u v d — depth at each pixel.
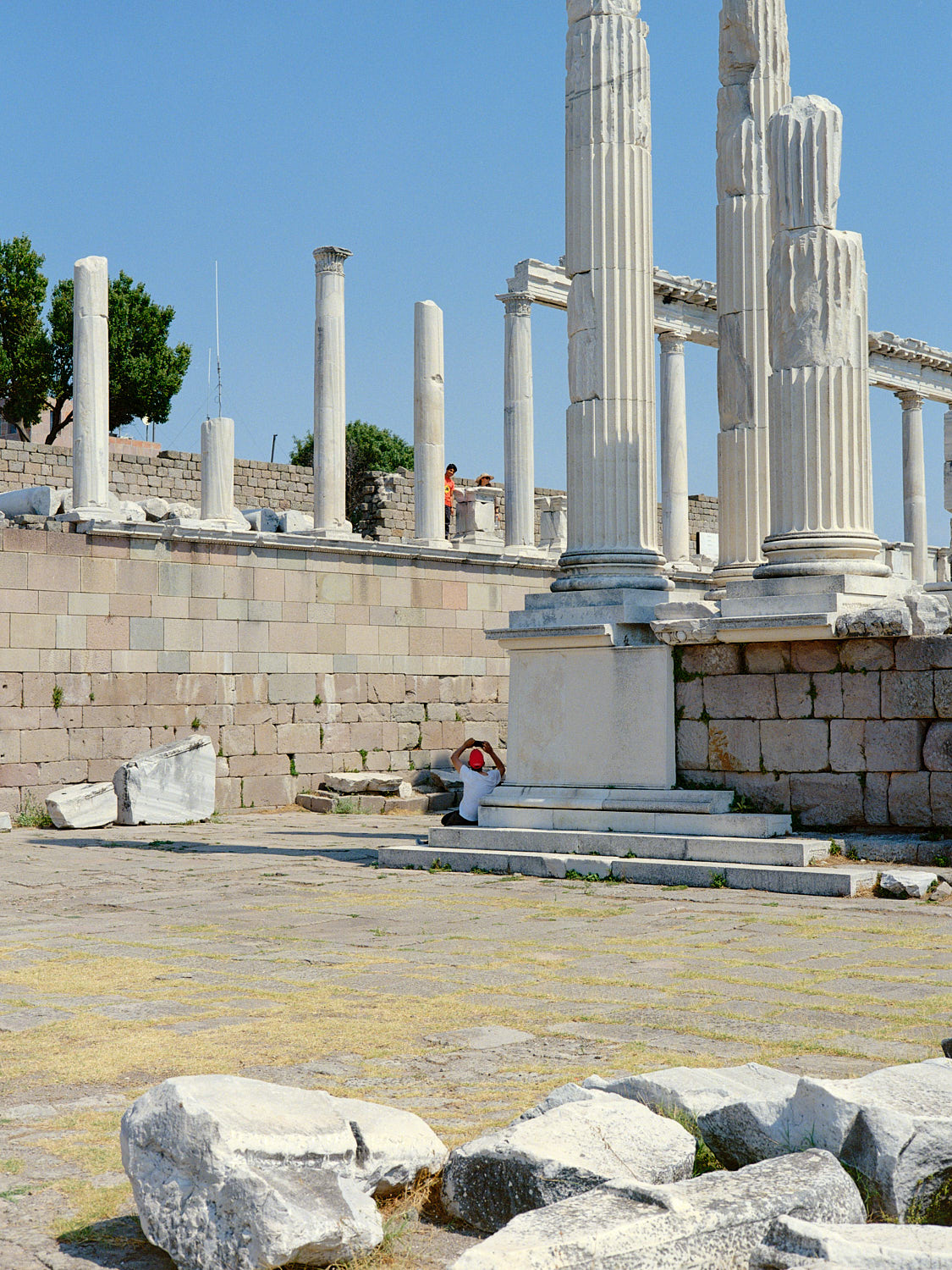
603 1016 6.87
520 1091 5.55
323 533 24.56
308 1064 6.02
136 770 19.73
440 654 25.53
